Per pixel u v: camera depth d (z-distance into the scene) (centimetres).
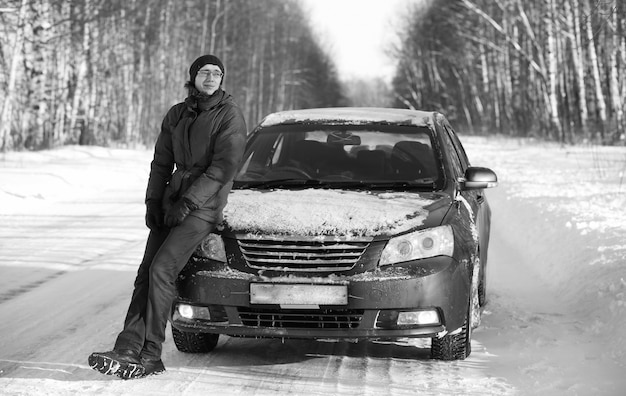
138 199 1427
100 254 899
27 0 2362
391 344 550
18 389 439
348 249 470
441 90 7362
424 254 473
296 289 465
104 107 3488
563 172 1705
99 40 3119
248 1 6188
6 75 2572
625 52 3178
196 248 484
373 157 580
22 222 1127
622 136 2894
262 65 6650
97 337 561
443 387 448
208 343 521
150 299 459
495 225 1144
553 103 3338
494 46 4259
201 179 455
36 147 2383
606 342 523
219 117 464
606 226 854
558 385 441
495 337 557
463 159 679
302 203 504
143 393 436
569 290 684
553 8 3284
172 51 4266
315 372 482
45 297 690
